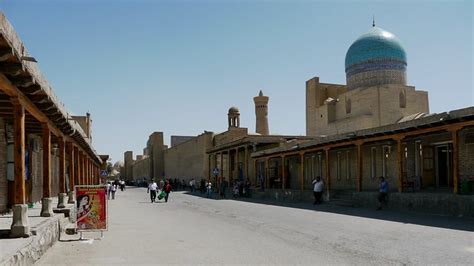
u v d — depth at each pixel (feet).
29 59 29.32
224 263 30.78
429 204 62.95
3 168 53.42
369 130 77.51
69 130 58.54
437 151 77.56
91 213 44.57
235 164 168.45
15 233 32.30
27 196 62.44
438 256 31.86
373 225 50.47
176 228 52.54
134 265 30.71
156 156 296.51
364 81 155.12
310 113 183.42
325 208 77.87
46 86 37.27
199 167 199.41
